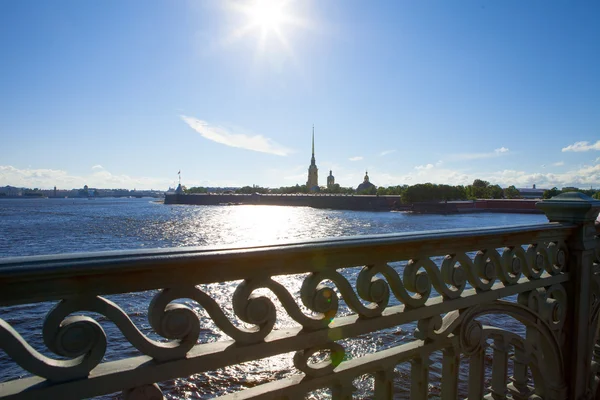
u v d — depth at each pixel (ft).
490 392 8.96
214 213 413.18
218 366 4.86
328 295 5.77
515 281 8.70
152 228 217.77
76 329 3.96
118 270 4.08
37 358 3.82
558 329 9.96
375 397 6.85
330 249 5.59
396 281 6.54
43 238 160.45
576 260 10.21
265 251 5.02
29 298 3.78
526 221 293.02
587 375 10.55
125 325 4.26
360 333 6.15
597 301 10.94
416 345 7.08
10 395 3.73
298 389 5.66
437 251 7.21
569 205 9.86
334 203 544.62
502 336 8.62
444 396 7.72
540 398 9.55
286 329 5.66
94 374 4.13
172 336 4.53
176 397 32.22
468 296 7.72
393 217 342.85
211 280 4.83
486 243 8.07
